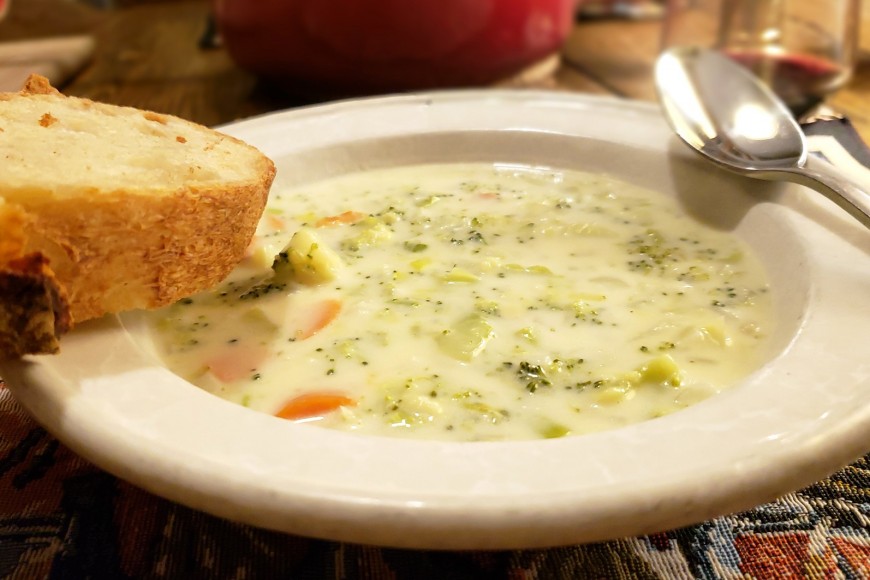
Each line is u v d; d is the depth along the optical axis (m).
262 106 0.52
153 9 0.80
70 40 0.61
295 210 0.39
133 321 0.31
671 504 0.20
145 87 0.56
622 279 0.34
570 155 0.41
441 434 0.28
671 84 0.41
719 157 0.36
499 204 0.39
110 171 0.29
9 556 0.25
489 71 0.52
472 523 0.20
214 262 0.31
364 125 0.41
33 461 0.28
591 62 0.59
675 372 0.30
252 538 0.26
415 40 0.49
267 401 0.29
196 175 0.31
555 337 0.32
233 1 0.50
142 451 0.22
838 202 0.31
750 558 0.25
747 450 0.21
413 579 0.25
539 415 0.29
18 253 0.26
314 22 0.49
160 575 0.25
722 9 0.53
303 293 0.34
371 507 0.20
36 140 0.30
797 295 0.30
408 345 0.31
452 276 0.34
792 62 0.49
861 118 0.48
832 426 0.22
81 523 0.26
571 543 0.20
